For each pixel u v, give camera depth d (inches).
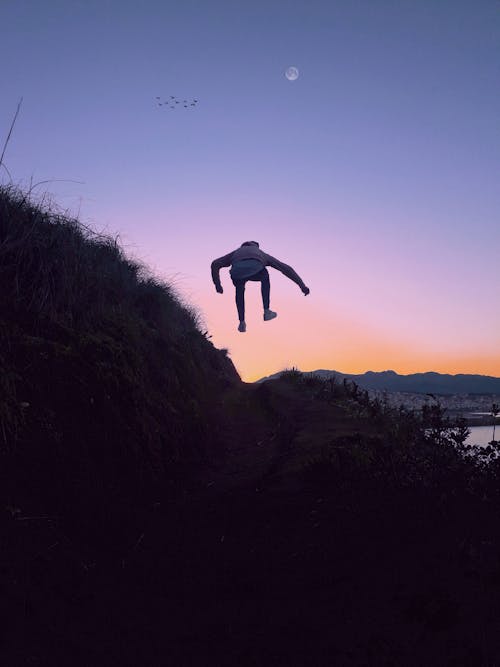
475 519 119.6
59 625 84.2
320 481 165.5
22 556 95.7
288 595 100.1
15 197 189.6
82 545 111.7
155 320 296.0
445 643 75.8
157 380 222.2
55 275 181.5
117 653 80.7
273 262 280.7
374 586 97.5
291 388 438.9
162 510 149.3
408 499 130.5
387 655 74.5
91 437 146.0
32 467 119.2
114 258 269.4
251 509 152.0
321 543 121.6
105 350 177.3
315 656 77.4
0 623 79.1
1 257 167.3
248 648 82.2
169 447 186.9
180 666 77.9
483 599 86.2
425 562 103.3
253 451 243.0
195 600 101.7
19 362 138.8
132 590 103.2
